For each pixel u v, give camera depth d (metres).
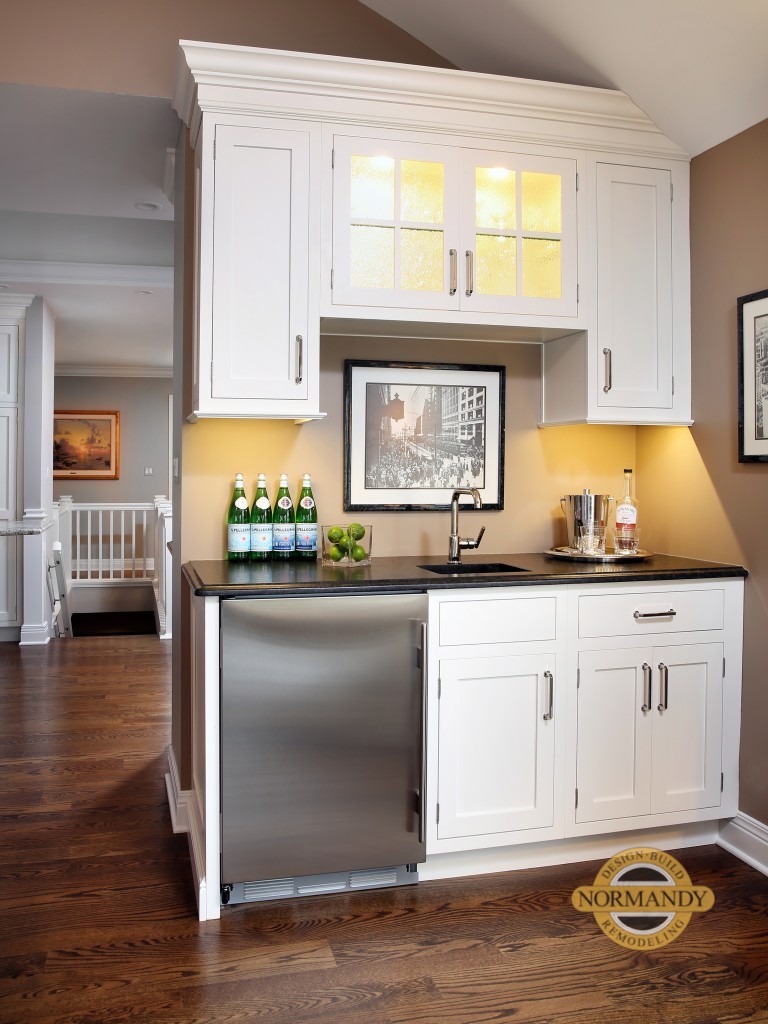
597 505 2.95
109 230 5.36
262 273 2.47
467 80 2.54
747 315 2.60
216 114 2.43
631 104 2.70
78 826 2.86
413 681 2.33
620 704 2.57
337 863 2.30
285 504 2.82
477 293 2.65
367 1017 1.82
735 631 2.68
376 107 2.53
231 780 2.21
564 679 2.50
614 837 2.65
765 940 2.15
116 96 2.86
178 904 2.32
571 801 2.52
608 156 2.76
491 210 2.67
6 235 5.24
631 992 1.92
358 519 2.97
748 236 2.60
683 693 2.63
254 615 2.20
